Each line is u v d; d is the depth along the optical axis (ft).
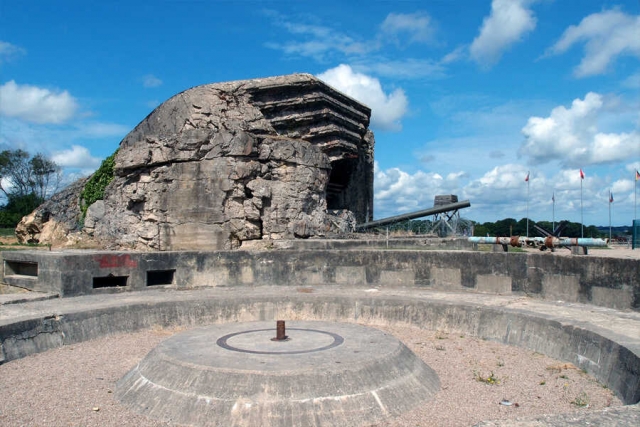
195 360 34.60
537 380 38.91
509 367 42.37
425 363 40.83
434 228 115.44
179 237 94.43
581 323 44.19
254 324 46.06
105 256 64.18
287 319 60.44
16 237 135.44
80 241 103.86
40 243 113.70
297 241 89.04
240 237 93.81
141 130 105.60
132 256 66.13
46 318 48.19
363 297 60.44
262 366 33.22
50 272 62.08
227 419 30.53
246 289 68.23
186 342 39.32
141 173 98.99
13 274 69.21
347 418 31.09
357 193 139.23
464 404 34.22
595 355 39.86
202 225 93.45
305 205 99.45
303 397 31.32
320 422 30.58
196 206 93.86
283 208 96.53
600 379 37.96
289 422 30.30
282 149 97.40
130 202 99.86
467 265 65.67
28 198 233.35
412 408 33.47
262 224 95.91
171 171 95.25
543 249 66.44
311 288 68.95
